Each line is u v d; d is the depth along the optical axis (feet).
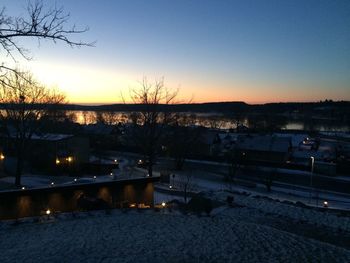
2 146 126.62
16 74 30.81
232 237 45.44
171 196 100.53
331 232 53.36
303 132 392.47
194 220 54.24
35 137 135.13
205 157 202.39
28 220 52.70
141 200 77.46
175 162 177.88
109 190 73.77
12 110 99.14
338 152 211.41
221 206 68.49
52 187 66.33
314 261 37.06
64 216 55.26
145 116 124.47
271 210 66.39
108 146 237.25
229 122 633.61
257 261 36.65
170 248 40.42
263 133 326.65
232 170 155.43
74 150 144.46
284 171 169.27
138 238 44.50
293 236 46.52
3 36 27.07
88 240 43.45
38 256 37.11
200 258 37.11
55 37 28.27
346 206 102.99
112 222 52.44
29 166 136.67
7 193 61.57
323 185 140.15
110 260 35.60
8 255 37.60
